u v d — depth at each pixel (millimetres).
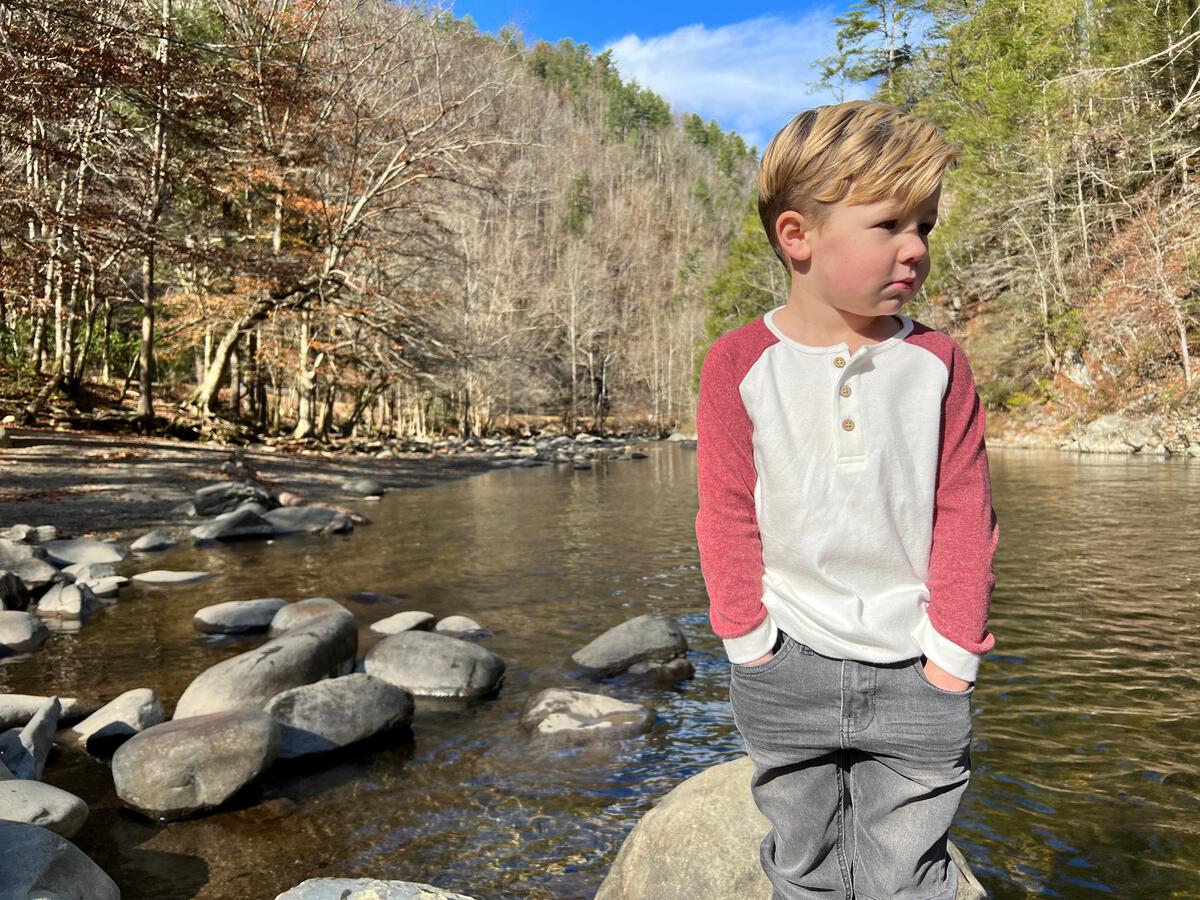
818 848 1430
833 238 1244
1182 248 24406
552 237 82688
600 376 69625
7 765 3830
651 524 12938
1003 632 5969
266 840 3398
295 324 31000
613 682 5301
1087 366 29969
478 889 3023
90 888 2771
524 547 10727
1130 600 6797
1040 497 13883
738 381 1362
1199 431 23688
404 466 25203
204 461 19000
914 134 1214
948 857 1418
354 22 26141
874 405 1312
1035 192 30609
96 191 19812
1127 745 4023
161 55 18547
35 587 7820
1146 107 25906
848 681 1315
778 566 1374
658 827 2736
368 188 26406
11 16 14227
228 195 23844
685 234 106312
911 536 1325
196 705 4582
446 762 4113
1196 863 3018
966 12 44812
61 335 26906
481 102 28078
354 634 5613
